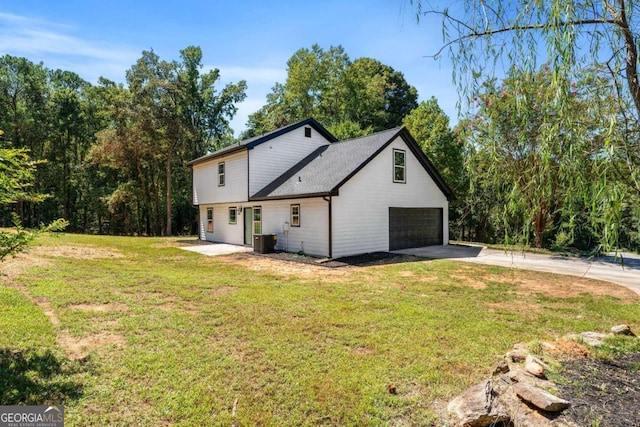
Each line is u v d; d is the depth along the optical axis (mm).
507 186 3814
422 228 15906
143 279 8102
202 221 21438
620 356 3705
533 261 12039
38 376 3469
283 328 5016
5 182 3902
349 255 12922
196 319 5320
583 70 3178
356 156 14109
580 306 6434
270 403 3154
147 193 30422
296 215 13961
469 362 3992
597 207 2908
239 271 9891
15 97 28062
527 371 3266
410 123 24688
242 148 16141
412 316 5668
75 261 10484
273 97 37125
